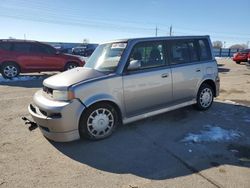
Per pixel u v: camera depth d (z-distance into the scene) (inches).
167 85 201.6
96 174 133.3
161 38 202.5
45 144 169.2
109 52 193.5
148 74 189.5
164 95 201.6
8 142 172.7
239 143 167.9
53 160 148.1
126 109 183.0
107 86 171.0
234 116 223.8
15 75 469.7
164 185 122.4
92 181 126.8
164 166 140.2
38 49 480.1
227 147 162.2
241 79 477.7
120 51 185.2
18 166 141.1
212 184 122.5
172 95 207.3
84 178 129.5
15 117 227.9
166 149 160.7
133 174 132.9
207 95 239.5
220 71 639.8
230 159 146.8
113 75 174.2
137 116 189.8
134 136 181.2
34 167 140.3
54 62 492.1
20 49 467.2
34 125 199.0
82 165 142.5
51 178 129.6
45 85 175.6
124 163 144.3
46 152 157.9
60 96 162.1
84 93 162.9
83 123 167.5
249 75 545.3
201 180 126.0
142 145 167.0
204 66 229.5
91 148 163.3
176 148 161.9
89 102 164.6
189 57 220.8
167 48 204.8
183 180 126.3
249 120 213.3
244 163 142.2
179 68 209.2
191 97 224.2
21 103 279.4
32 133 187.9
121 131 190.2
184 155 152.4
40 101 168.6
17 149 162.1
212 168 137.0
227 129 192.5
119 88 176.2
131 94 182.7
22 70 472.4
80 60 517.0
